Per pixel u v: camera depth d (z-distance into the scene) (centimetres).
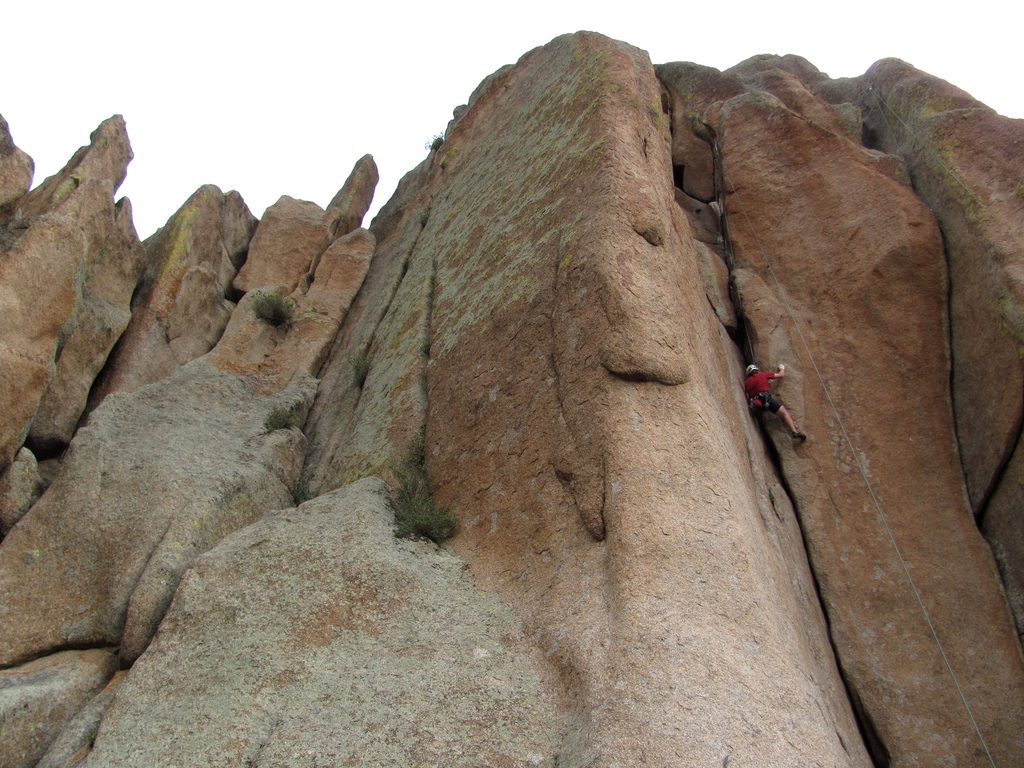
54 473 1162
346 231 2012
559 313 974
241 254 1894
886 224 1270
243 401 1339
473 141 1952
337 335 1608
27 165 1138
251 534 922
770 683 663
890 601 1002
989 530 1027
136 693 748
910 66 1609
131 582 909
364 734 661
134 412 1217
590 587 739
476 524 920
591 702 636
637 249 978
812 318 1264
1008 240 1106
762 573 795
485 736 649
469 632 762
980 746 880
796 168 1434
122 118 1538
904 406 1143
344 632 770
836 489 1105
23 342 1056
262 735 677
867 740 938
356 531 899
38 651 881
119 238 1462
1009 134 1239
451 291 1303
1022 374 1003
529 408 947
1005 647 936
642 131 1202
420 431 1100
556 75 1502
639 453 807
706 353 1059
